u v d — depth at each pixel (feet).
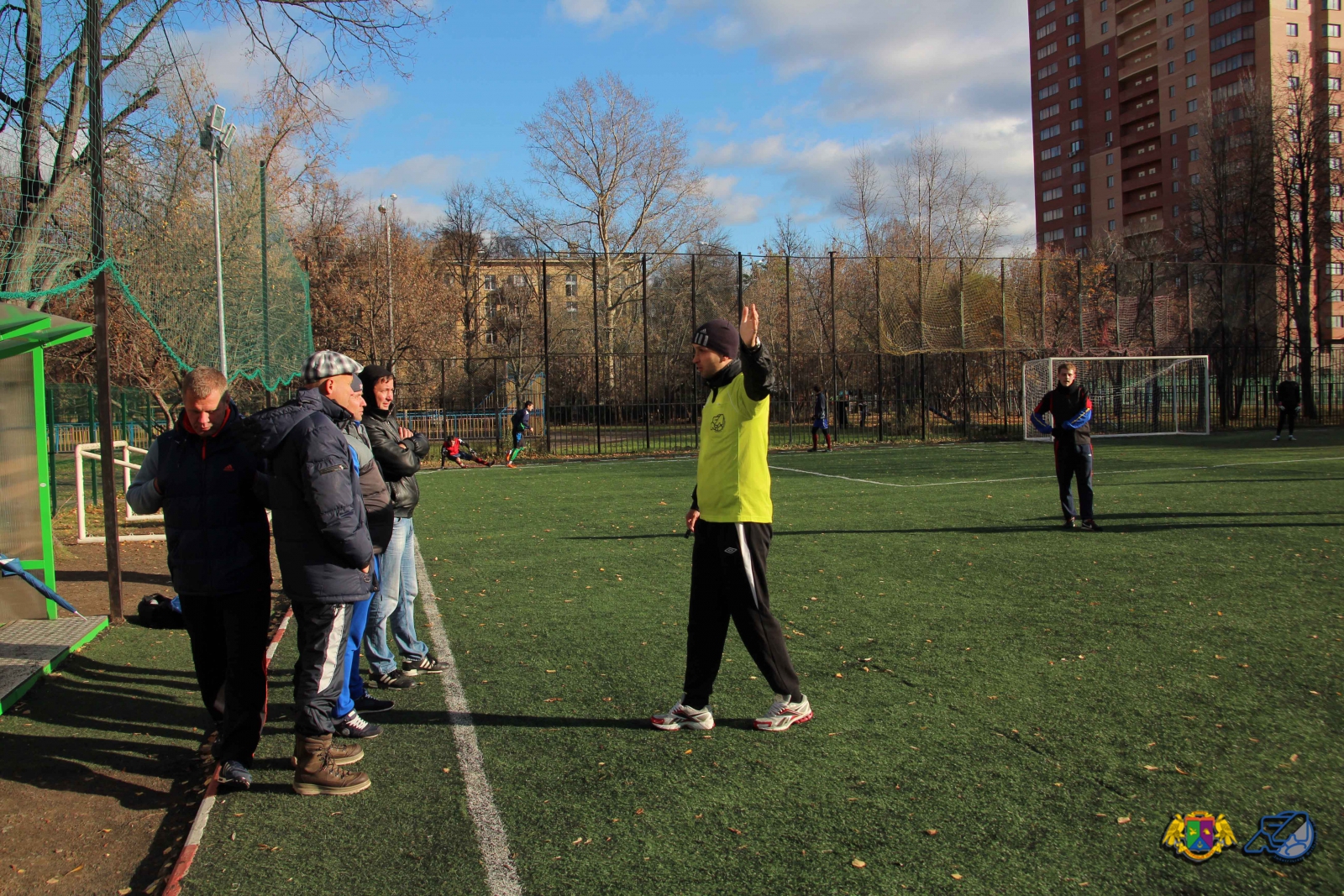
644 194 123.75
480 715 14.33
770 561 26.53
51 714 15.40
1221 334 93.09
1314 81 106.32
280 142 89.35
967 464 60.90
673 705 14.51
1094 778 11.25
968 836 9.87
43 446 21.67
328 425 11.80
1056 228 268.21
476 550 30.37
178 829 11.16
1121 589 21.66
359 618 13.99
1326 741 12.26
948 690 14.74
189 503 11.89
